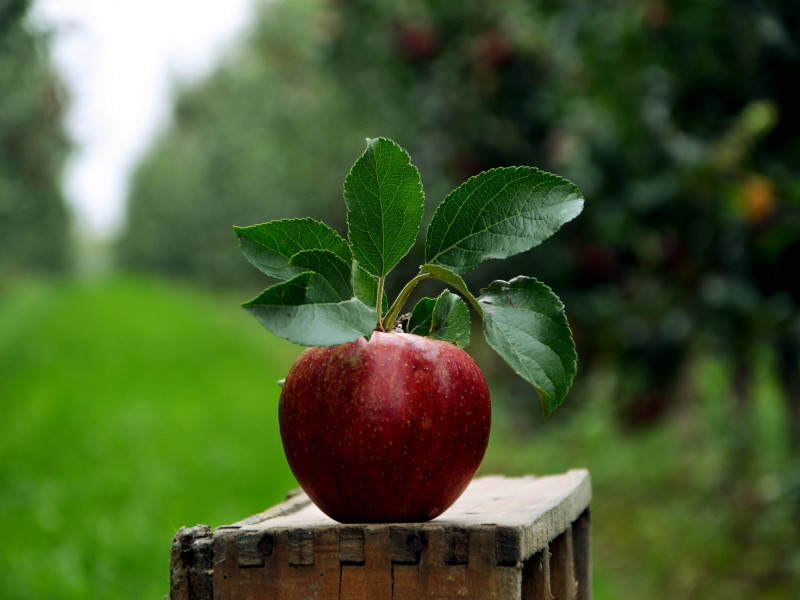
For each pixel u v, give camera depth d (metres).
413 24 7.43
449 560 1.38
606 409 7.05
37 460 6.39
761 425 6.30
